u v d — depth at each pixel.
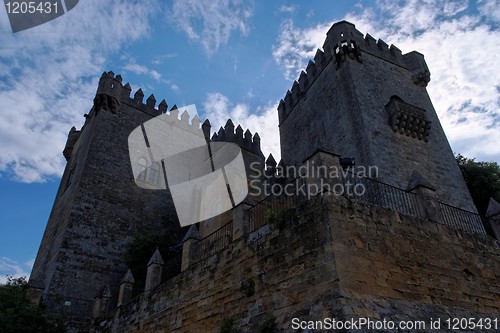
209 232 28.59
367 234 12.42
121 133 33.69
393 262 12.38
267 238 13.97
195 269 17.38
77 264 25.81
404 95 26.81
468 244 15.27
